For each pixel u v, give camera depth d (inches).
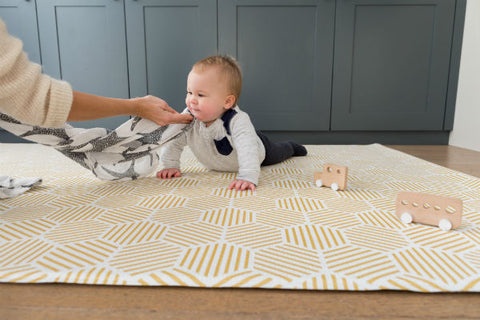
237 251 21.0
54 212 28.3
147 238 22.9
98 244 21.9
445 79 78.9
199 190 35.8
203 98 37.6
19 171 45.6
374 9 76.3
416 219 26.4
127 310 16.1
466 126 75.2
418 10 76.3
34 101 21.0
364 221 26.7
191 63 78.7
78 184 38.3
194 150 44.1
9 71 19.6
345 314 15.9
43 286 17.8
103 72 79.0
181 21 77.1
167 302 16.7
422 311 16.2
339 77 79.0
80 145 34.7
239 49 78.1
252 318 15.6
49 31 77.0
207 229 24.6
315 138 83.0
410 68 78.7
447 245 22.2
